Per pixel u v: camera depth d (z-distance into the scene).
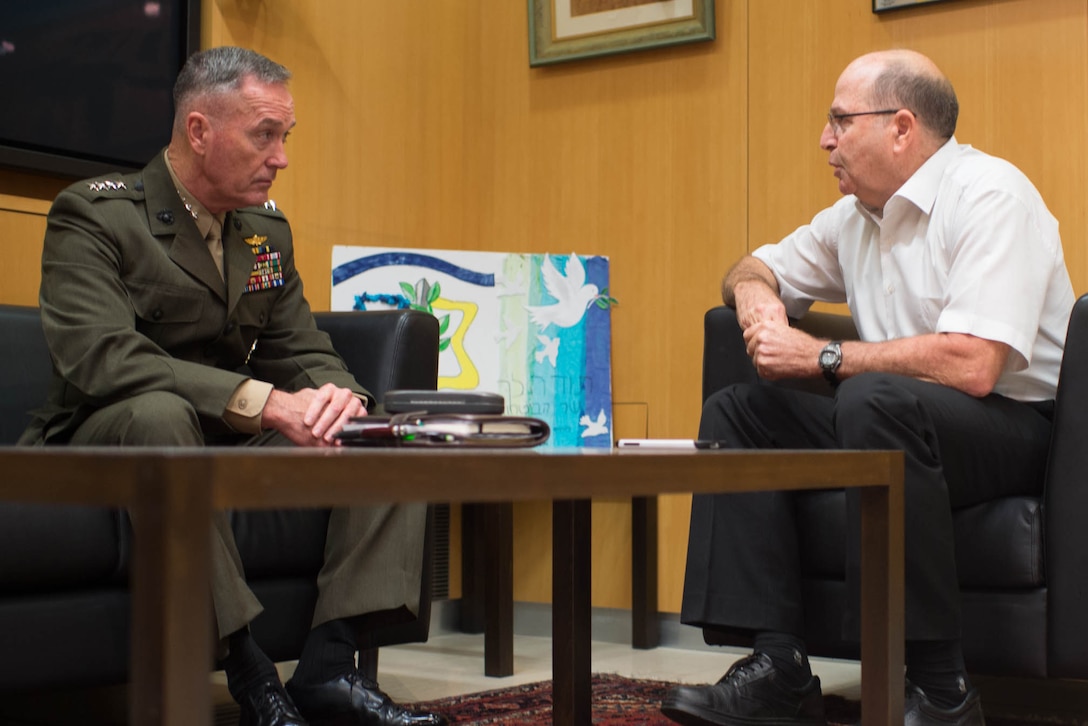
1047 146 2.59
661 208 3.05
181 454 0.74
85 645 1.56
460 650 2.84
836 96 2.03
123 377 1.66
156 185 1.89
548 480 0.92
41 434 1.77
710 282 2.98
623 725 1.84
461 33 3.30
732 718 1.60
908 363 1.79
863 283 2.11
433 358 2.08
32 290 2.36
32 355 2.01
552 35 3.20
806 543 1.78
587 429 2.98
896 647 1.32
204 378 1.65
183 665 0.71
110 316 1.73
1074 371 1.68
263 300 2.02
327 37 2.95
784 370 1.91
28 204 2.35
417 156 3.19
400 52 3.15
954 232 1.88
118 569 1.61
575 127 3.19
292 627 1.82
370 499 0.81
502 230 3.27
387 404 1.25
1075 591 1.66
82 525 1.56
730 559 1.70
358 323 2.09
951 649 1.60
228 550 1.59
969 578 1.73
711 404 1.86
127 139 2.53
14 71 2.31
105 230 1.80
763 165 2.92
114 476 0.74
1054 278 1.91
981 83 2.66
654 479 1.00
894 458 1.31
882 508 1.31
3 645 1.48
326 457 0.79
